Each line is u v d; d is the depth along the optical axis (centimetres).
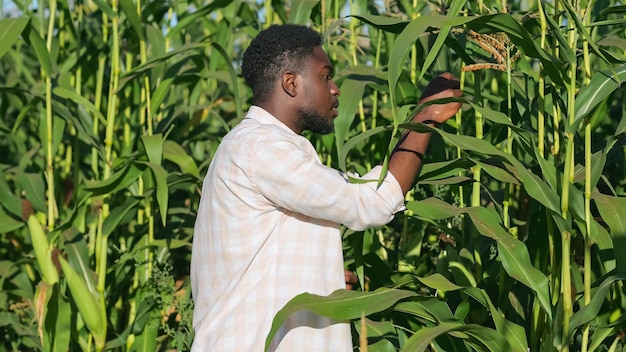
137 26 410
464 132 409
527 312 337
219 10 491
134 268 426
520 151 382
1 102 499
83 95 485
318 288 261
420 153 265
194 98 449
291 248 261
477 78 318
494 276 331
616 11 294
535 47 257
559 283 293
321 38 271
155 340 405
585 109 264
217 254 265
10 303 442
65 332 385
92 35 498
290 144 255
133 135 444
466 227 349
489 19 253
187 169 391
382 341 311
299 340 262
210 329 263
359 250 316
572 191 274
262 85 267
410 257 372
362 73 364
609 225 272
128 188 439
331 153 391
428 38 374
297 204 255
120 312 434
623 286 327
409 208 303
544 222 311
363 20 298
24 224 427
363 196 253
